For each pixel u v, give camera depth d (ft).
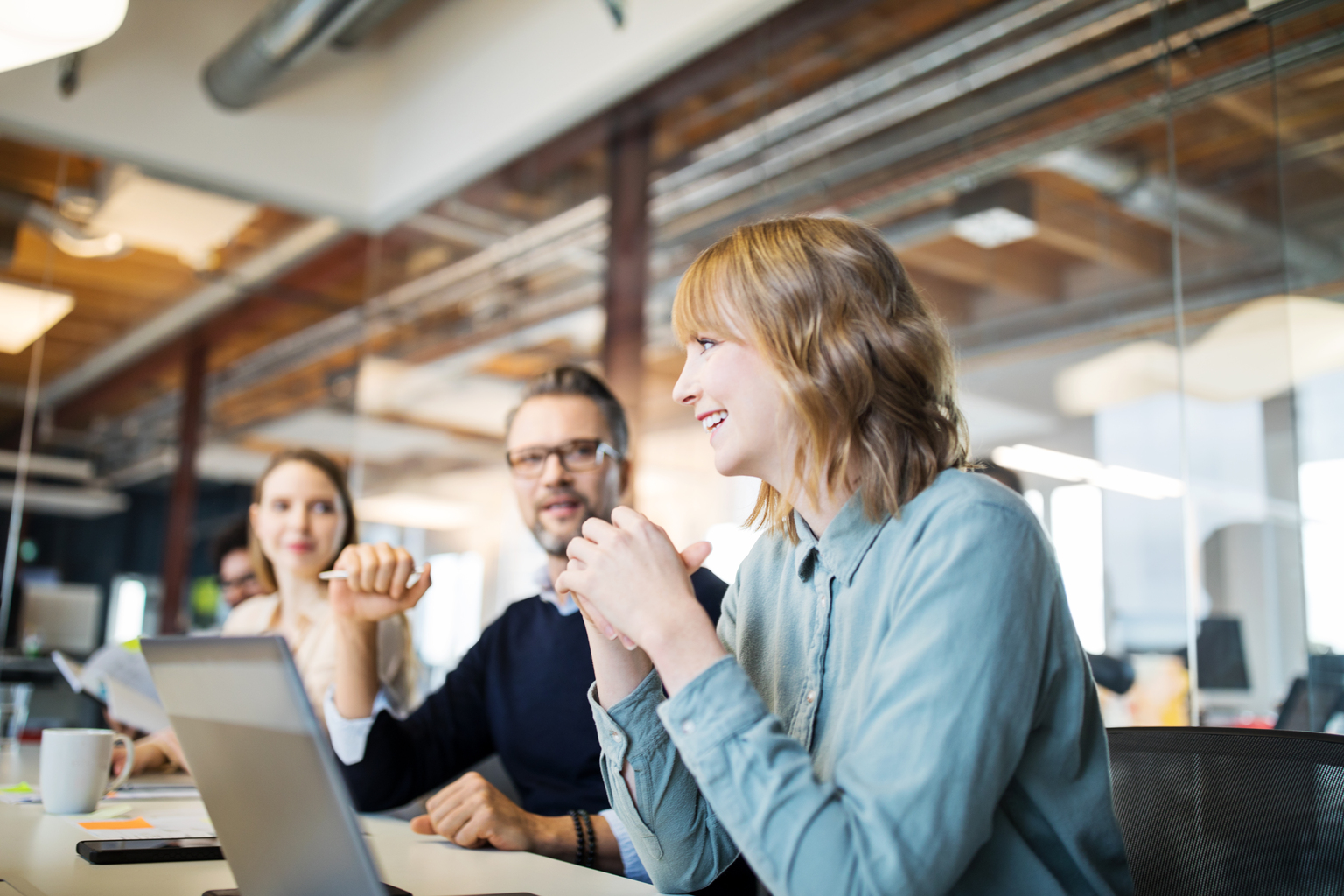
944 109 9.91
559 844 4.27
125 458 13.37
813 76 10.47
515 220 13.39
